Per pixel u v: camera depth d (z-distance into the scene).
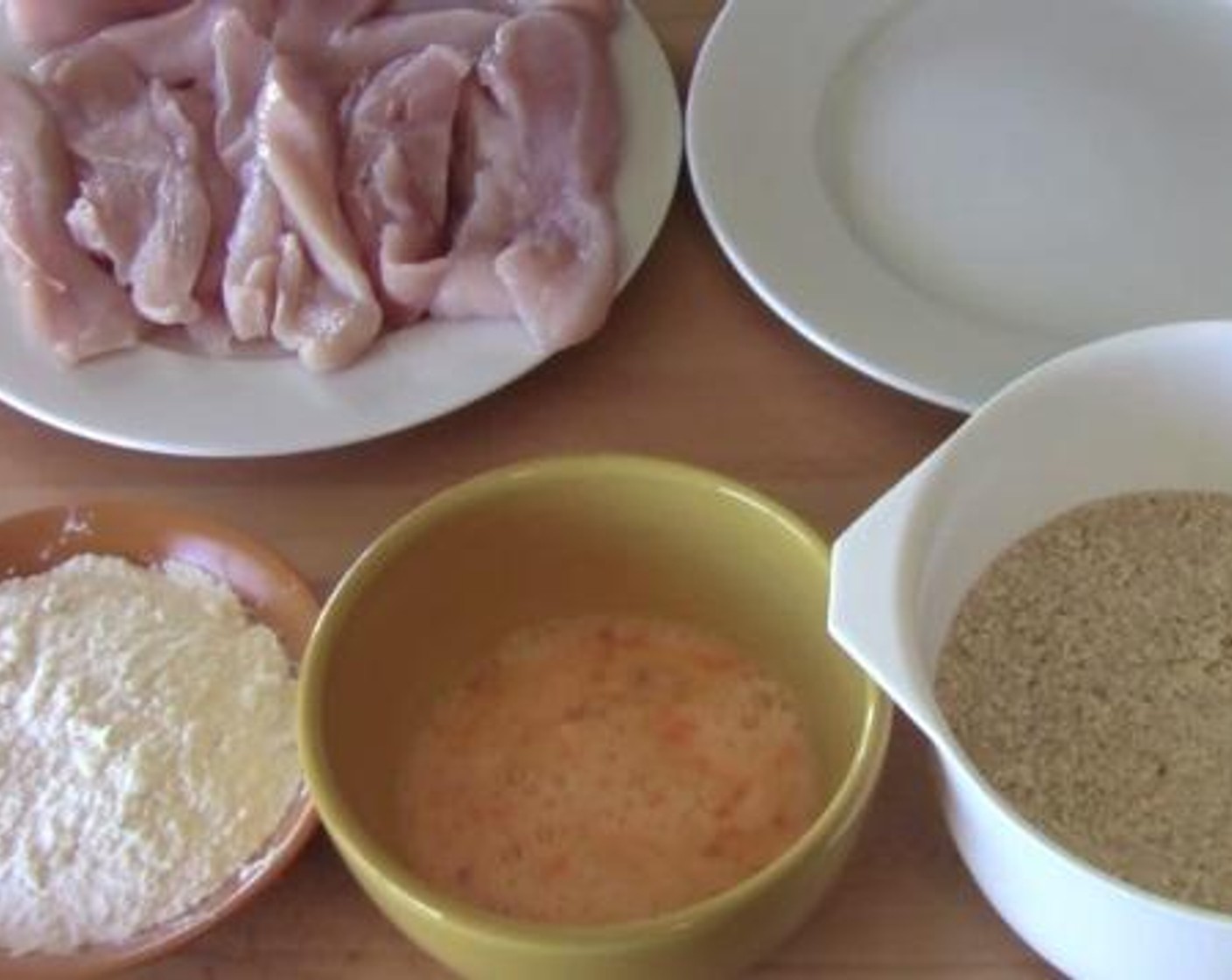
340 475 0.73
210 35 0.82
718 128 0.81
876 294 0.75
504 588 0.65
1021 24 0.85
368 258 0.76
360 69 0.82
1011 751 0.58
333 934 0.62
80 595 0.67
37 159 0.79
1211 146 0.81
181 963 0.62
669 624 0.66
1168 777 0.58
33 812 0.61
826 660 0.62
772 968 0.61
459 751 0.63
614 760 0.63
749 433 0.74
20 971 0.59
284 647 0.66
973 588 0.62
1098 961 0.55
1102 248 0.78
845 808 0.55
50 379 0.75
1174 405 0.61
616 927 0.53
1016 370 0.73
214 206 0.78
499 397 0.75
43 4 0.84
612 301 0.77
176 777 0.62
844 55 0.84
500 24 0.82
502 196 0.78
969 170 0.81
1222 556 0.62
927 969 0.61
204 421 0.73
